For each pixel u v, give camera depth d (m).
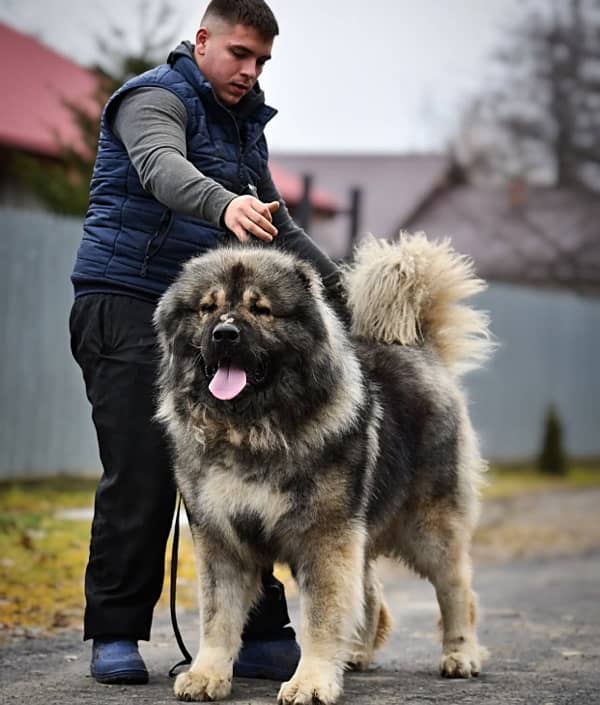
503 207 40.09
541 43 37.44
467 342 6.67
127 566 5.54
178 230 5.57
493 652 6.79
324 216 25.48
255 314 5.10
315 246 6.26
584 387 23.83
